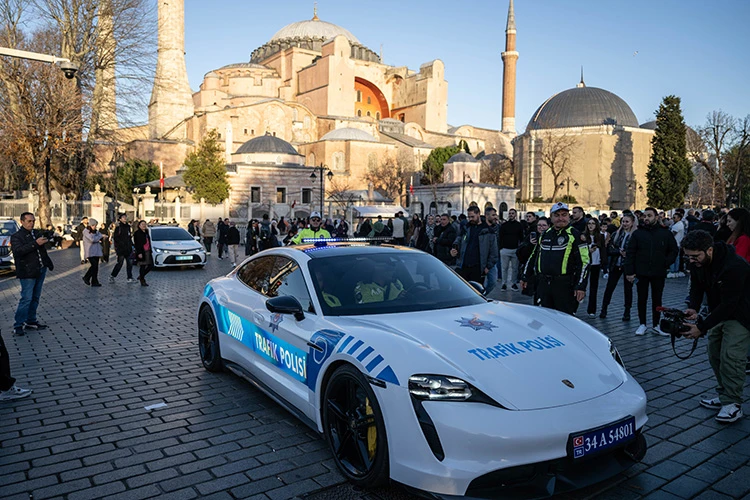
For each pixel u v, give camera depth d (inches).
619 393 138.3
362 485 141.4
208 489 143.8
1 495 141.1
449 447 122.5
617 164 2551.7
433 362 131.9
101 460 161.2
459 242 430.0
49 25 1275.8
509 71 3585.1
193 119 2696.9
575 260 260.4
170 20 2647.6
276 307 170.1
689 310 192.2
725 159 2209.6
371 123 3058.6
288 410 181.0
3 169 1499.8
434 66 3422.7
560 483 127.9
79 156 1363.2
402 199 2696.9
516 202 2517.2
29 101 1138.7
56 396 218.8
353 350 145.5
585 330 166.6
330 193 2464.3
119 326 358.0
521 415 123.1
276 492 142.0
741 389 188.1
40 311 414.3
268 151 2413.9
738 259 181.9
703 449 167.5
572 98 2775.6
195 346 303.0
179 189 2092.8
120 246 598.9
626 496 138.9
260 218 2222.0
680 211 605.6
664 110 2207.2
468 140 3425.2
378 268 192.1
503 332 152.7
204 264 776.9
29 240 331.9
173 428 184.7
